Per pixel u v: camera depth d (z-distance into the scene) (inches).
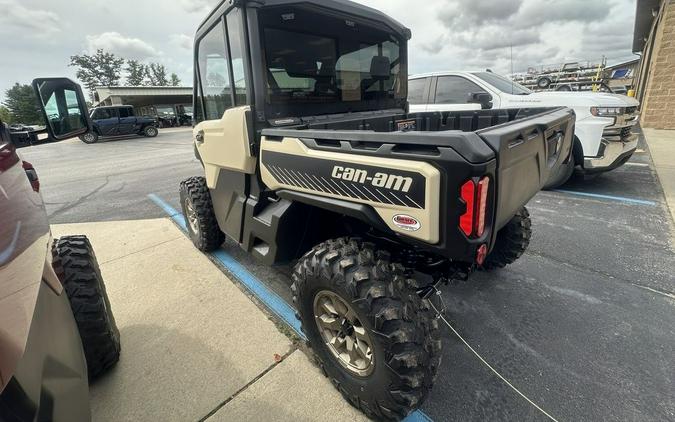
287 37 85.7
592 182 216.8
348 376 67.8
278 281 118.6
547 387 73.5
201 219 130.9
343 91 103.3
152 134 848.9
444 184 50.2
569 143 95.4
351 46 101.3
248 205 92.5
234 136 89.3
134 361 84.1
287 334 92.4
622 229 146.3
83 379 43.0
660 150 292.5
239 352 86.4
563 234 144.5
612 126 174.6
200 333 93.7
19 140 59.0
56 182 320.8
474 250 51.7
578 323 92.4
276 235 81.2
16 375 29.4
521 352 83.4
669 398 69.6
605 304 99.4
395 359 56.8
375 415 65.1
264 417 68.9
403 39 115.2
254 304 106.0
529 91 214.5
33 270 35.8
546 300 102.4
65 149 657.0
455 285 111.1
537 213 168.4
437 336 61.2
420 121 128.8
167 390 75.7
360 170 59.6
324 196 68.0
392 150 55.8
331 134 65.1
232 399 73.2
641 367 77.4
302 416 68.9
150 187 276.7
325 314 71.6
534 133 66.4
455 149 48.6
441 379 76.5
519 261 125.0
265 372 80.0
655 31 532.1
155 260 137.0
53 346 38.2
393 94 119.6
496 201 52.9
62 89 63.1
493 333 90.0
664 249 127.8
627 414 66.7
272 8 80.5
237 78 87.5
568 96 184.2
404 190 54.0
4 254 31.3
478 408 69.6
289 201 79.5
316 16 89.1
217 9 86.0
